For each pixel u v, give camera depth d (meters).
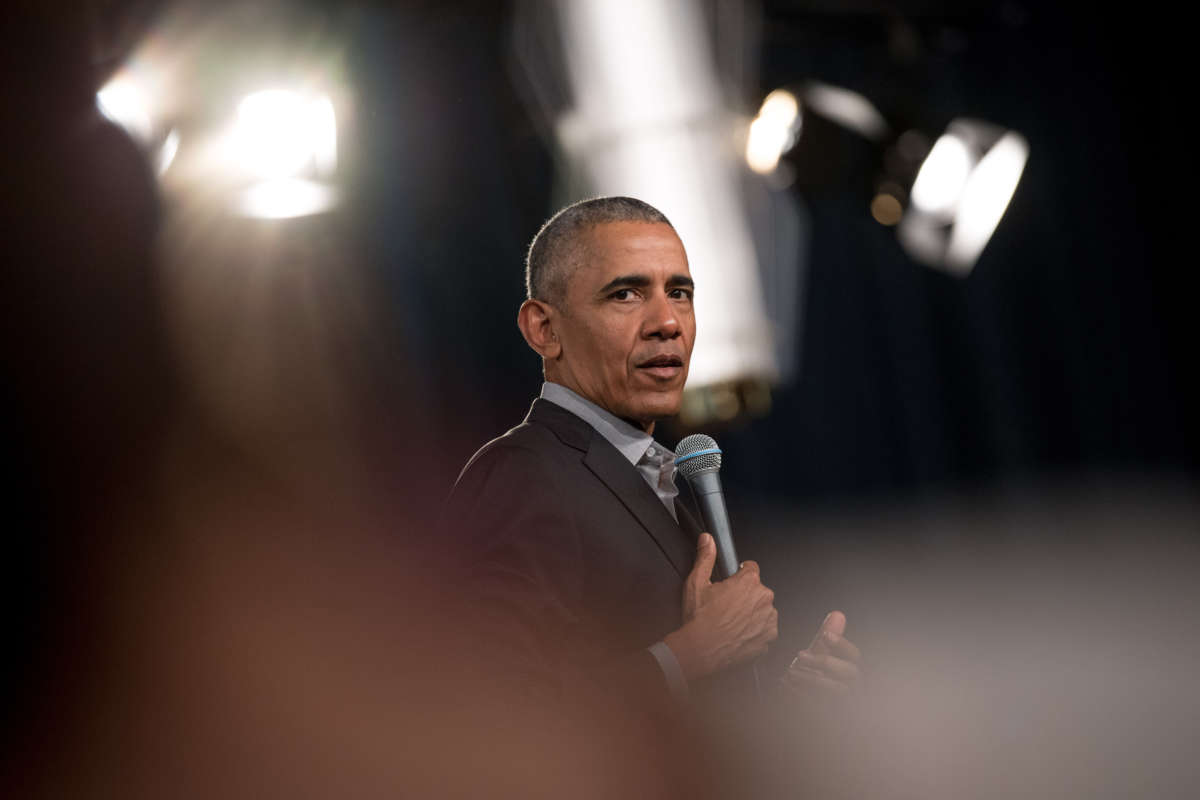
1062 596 19.11
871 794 9.80
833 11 14.97
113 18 9.57
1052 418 20.05
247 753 4.23
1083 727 17.50
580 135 13.20
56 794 3.91
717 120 13.36
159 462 4.51
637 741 5.16
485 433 14.80
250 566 4.55
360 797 4.41
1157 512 19.97
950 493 19.30
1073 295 20.17
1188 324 20.22
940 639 18.47
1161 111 20.11
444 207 14.20
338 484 12.96
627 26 13.31
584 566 5.61
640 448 6.17
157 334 4.68
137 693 4.08
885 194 13.77
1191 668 18.38
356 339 13.72
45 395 4.29
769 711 5.89
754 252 13.84
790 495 18.23
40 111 4.62
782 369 18.17
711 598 5.64
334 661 4.64
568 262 6.32
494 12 13.20
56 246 4.50
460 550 5.56
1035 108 20.17
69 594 4.06
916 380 19.17
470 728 4.82
